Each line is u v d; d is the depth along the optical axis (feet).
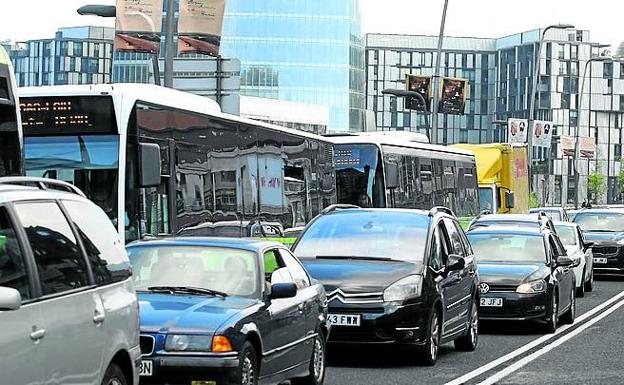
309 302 94.43
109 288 63.21
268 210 159.43
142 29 174.29
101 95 115.14
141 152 114.32
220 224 139.23
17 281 53.42
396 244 120.37
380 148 216.74
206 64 219.61
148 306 80.33
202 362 76.95
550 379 107.55
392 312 111.55
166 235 122.11
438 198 253.85
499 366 117.39
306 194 179.63
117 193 114.11
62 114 115.34
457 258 122.83
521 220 194.49
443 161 260.21
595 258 282.15
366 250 119.75
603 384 104.68
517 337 148.56
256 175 154.61
